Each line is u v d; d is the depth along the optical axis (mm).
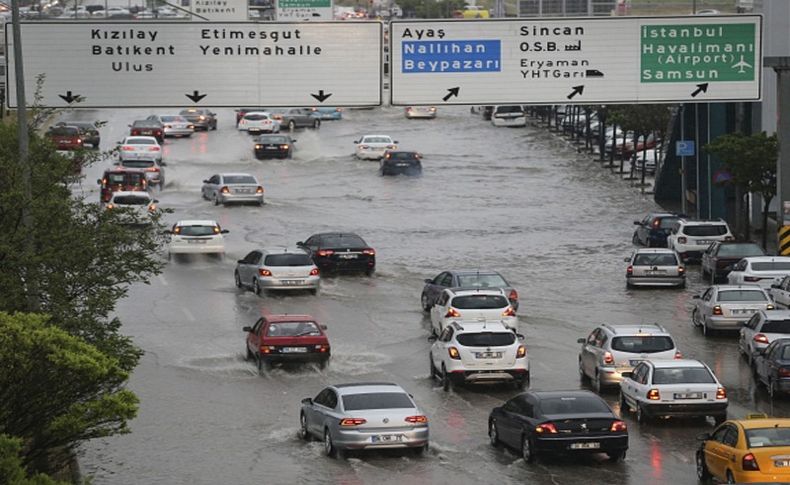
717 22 88875
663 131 165875
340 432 59500
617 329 74250
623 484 54938
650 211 151375
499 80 88250
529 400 59656
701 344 86875
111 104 87875
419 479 56250
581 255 124188
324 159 197000
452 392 74562
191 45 87875
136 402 43094
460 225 141625
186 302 101750
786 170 100938
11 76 87062
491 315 87312
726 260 109500
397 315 97250
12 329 40844
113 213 60000
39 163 60438
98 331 55656
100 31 87500
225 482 56406
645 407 65000
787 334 77938
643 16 88438
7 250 55188
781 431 50688
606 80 88625
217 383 76625
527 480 55812
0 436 36594
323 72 88250
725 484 50500
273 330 79125
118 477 57625
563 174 181000
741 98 89562
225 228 137250
